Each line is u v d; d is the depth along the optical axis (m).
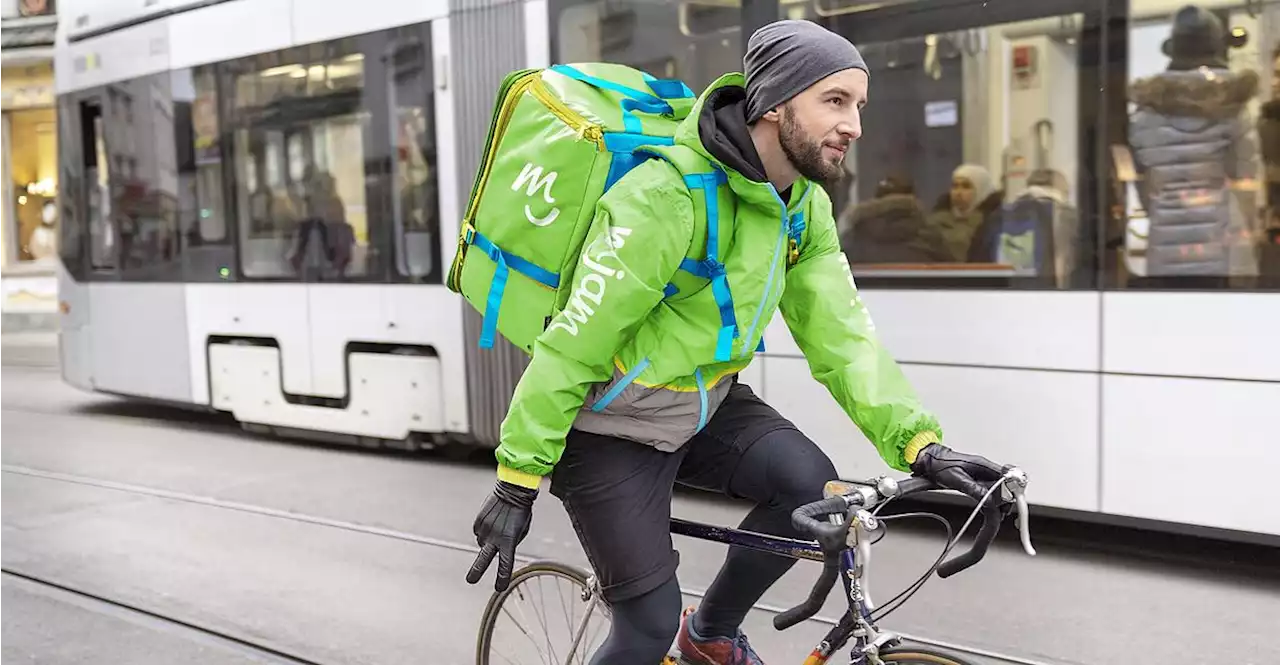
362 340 7.05
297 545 5.17
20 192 18.20
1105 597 4.18
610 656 2.38
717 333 2.23
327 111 7.09
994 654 3.66
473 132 6.31
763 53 2.15
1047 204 4.58
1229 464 4.23
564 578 2.76
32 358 14.33
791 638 3.80
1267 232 4.14
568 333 2.14
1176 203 4.30
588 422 2.31
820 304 2.40
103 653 3.88
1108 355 4.45
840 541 1.88
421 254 6.68
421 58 6.54
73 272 9.12
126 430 8.52
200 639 3.98
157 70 8.15
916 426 2.24
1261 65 4.14
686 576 4.53
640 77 2.48
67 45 8.97
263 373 7.69
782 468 2.35
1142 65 4.35
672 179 2.13
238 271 7.75
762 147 2.21
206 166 7.88
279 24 7.30
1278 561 4.54
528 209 2.32
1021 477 2.02
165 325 8.34
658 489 2.36
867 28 4.96
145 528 5.54
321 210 7.18
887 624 3.95
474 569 2.21
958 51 4.76
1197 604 4.08
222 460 7.21
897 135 4.94
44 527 5.60
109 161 8.66
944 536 4.96
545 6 5.91
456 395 6.61
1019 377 4.67
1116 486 4.47
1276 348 4.11
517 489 2.18
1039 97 4.59
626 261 2.11
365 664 3.72
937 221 4.85
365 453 7.33
